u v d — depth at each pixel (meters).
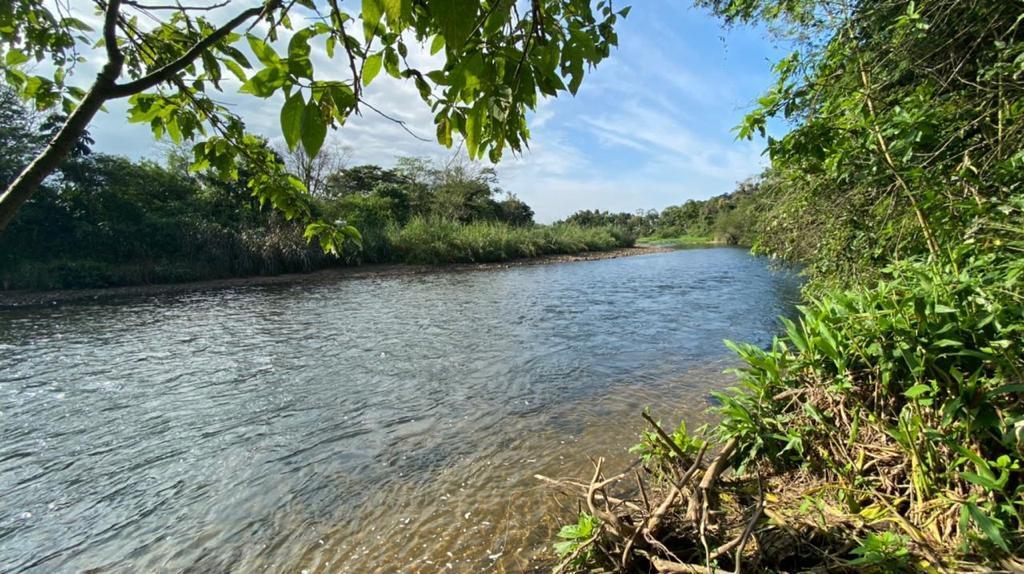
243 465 4.16
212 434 4.80
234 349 8.20
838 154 2.89
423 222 29.73
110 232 18.50
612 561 1.99
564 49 1.07
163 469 4.12
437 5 0.74
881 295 2.27
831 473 2.15
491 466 3.93
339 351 8.01
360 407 5.45
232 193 23.42
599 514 2.10
